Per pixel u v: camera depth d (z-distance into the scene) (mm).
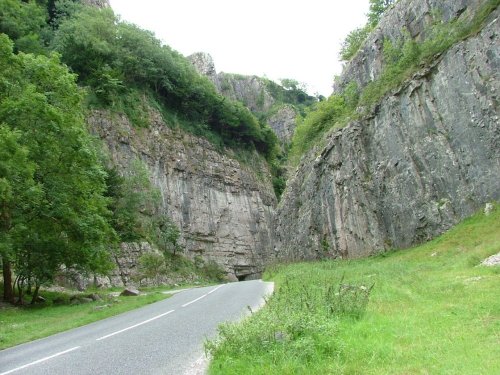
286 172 111125
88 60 69812
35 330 14500
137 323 13516
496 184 30156
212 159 84750
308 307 9102
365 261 38188
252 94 164625
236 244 81750
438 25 41500
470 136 32656
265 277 39125
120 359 8180
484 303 10320
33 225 24906
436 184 35500
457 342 7027
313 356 6434
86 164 27422
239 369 6316
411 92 38844
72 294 30750
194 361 7582
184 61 96188
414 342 7242
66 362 8289
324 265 38719
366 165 43719
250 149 100375
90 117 62000
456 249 28109
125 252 51812
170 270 59719
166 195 70812
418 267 24281
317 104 66500
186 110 86188
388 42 47656
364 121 45000
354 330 8188
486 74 32031
